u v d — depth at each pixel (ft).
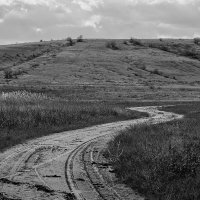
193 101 306.96
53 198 42.42
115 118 148.66
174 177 50.52
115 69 476.95
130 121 142.82
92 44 636.89
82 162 62.39
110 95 321.52
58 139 89.25
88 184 48.96
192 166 53.93
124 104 257.75
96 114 149.28
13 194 43.42
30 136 90.38
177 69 527.81
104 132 106.01
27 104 143.13
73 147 77.82
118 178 52.24
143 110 211.00
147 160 58.85
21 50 614.75
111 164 61.11
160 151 61.46
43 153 69.77
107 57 539.29
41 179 50.39
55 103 156.04
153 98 326.24
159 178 49.21
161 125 110.42
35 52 602.85
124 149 70.44
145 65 522.06
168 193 43.88
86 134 100.63
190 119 131.95
